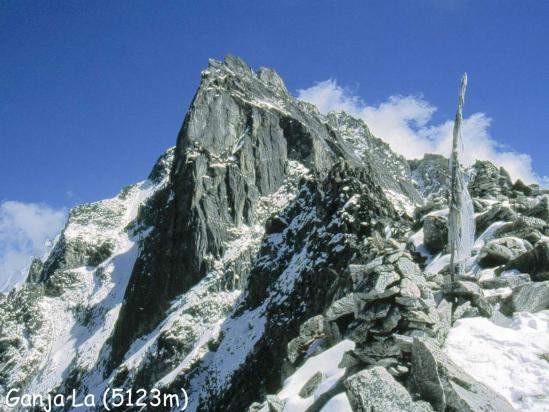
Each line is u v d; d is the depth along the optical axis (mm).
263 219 111625
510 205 27062
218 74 149250
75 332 141375
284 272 56406
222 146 126562
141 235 171250
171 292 100250
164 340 78312
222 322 75812
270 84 169000
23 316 150500
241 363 53188
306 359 17844
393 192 158375
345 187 53938
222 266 97938
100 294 149375
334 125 198250
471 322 14062
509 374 11844
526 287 15266
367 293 12117
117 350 102562
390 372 11055
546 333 13758
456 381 10312
